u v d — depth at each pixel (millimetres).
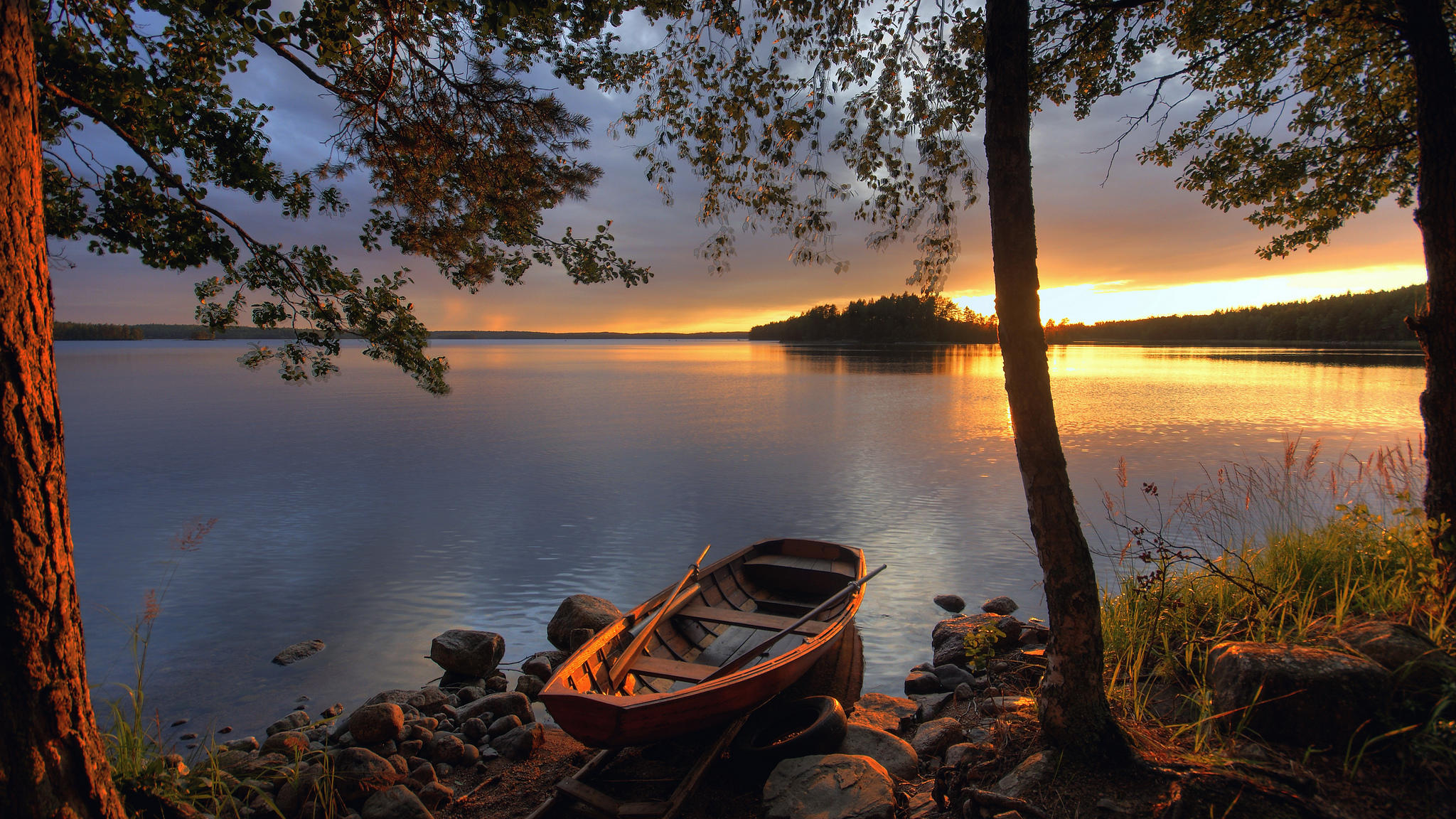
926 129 5543
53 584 2506
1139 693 4312
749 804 4680
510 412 38875
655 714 4688
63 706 2545
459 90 6543
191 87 5578
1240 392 44812
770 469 21906
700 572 8039
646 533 14641
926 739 5004
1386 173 7242
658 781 5031
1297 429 27594
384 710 5684
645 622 6609
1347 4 5637
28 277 2428
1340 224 7660
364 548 13531
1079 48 6648
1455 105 4758
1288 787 2971
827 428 31531
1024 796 3355
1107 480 18625
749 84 6113
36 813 2449
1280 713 3420
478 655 7910
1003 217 3656
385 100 6391
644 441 27703
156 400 46531
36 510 2451
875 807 3928
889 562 12359
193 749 6172
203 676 8141
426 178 6871
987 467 21953
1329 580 5539
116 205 5793
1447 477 4906
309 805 4562
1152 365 80500
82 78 4969
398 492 18734
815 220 6188
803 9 5676
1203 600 5586
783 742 4930
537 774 5359
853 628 9008
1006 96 3633
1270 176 7508
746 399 46531
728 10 5629
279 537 14297
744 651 7070
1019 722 4039
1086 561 3588
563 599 10180
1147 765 3359
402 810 4590
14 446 2381
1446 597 4445
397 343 7133
